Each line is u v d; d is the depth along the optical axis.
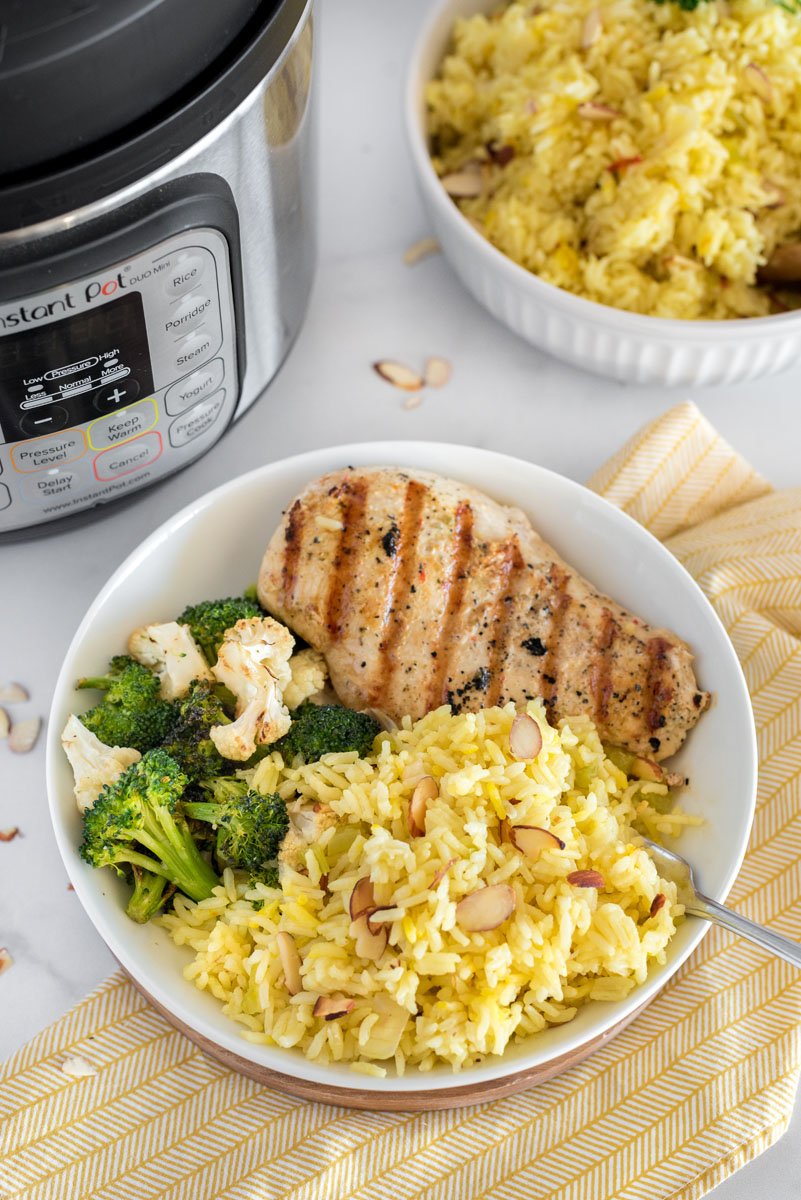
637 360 0.99
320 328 1.05
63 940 0.91
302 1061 0.82
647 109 0.98
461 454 0.93
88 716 0.89
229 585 0.95
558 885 0.85
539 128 0.99
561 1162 0.85
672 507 0.98
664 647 0.90
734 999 0.87
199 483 1.00
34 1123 0.85
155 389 0.90
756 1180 0.86
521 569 0.90
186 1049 0.87
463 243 0.98
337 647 0.90
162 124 0.80
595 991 0.85
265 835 0.86
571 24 1.00
